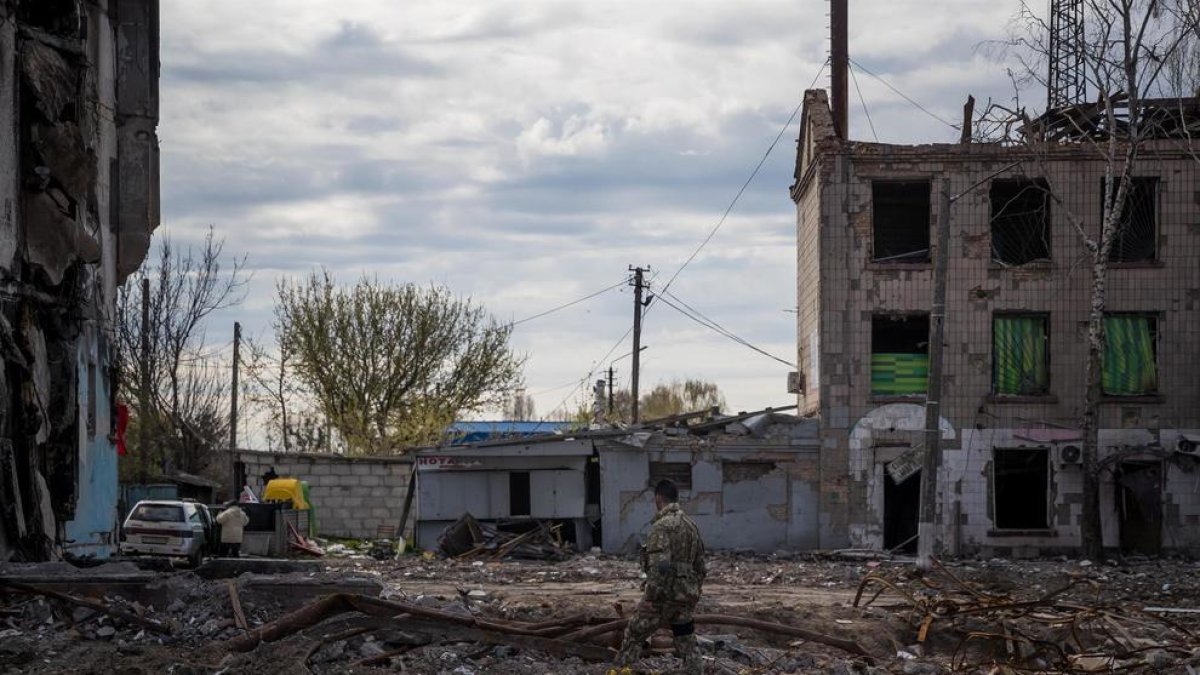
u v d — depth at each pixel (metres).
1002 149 37.16
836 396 37.62
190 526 30.33
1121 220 37.72
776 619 16.39
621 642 13.08
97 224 24.39
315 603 13.09
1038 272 37.38
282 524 35.75
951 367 37.41
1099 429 37.19
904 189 38.56
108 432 27.48
